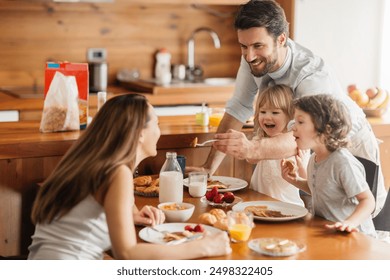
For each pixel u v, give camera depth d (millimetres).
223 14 6336
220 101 5699
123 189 2312
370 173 3188
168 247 2297
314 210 2961
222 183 3406
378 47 6137
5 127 3787
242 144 3186
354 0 6004
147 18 6070
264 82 3639
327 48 6008
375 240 2553
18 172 3373
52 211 2414
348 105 3508
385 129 4168
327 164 2857
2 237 3404
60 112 3621
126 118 2408
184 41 6238
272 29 3303
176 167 3113
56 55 5824
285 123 3480
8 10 5602
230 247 2441
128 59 6070
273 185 3518
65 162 2441
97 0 5488
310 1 5875
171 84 5777
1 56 5648
